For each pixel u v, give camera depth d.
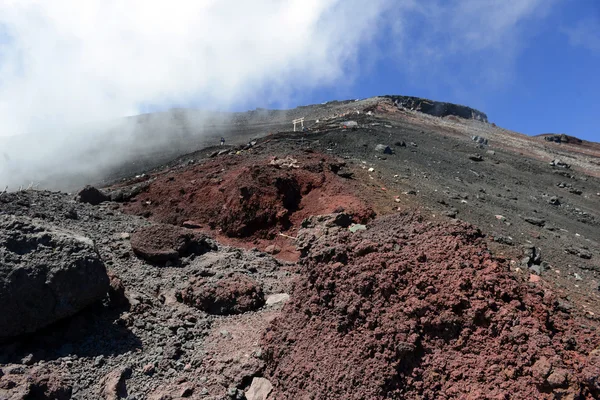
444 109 69.25
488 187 20.11
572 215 19.03
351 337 5.58
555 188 25.61
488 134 49.12
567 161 40.62
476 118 70.75
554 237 13.12
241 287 8.14
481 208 14.53
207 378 5.91
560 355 4.98
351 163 16.70
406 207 12.41
